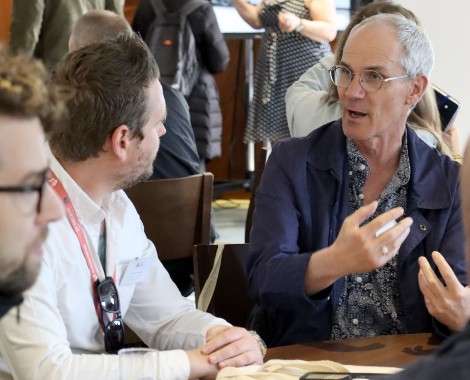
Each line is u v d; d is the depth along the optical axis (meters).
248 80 7.62
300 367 1.86
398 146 2.51
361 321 2.46
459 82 5.89
